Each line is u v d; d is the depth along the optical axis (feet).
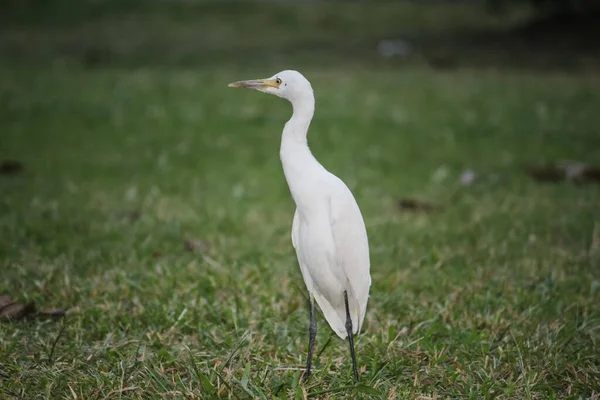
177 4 144.87
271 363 22.36
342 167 49.32
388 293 28.37
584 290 28.48
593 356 22.70
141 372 21.49
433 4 154.61
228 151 53.83
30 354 22.89
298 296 27.81
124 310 26.45
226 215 39.29
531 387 20.72
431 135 58.65
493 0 119.96
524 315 25.82
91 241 34.35
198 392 20.21
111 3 144.15
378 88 78.18
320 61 99.71
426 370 21.93
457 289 28.50
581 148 54.39
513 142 56.49
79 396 20.07
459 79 85.25
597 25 112.78
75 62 97.30
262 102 71.61
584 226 35.81
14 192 42.45
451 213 39.70
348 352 23.59
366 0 157.07
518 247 33.58
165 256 32.60
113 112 65.36
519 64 97.81
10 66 92.07
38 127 59.57
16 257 31.83
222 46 111.14
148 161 50.57
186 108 67.62
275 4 147.54
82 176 46.93
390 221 37.96
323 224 20.94
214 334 24.36
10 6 139.74
